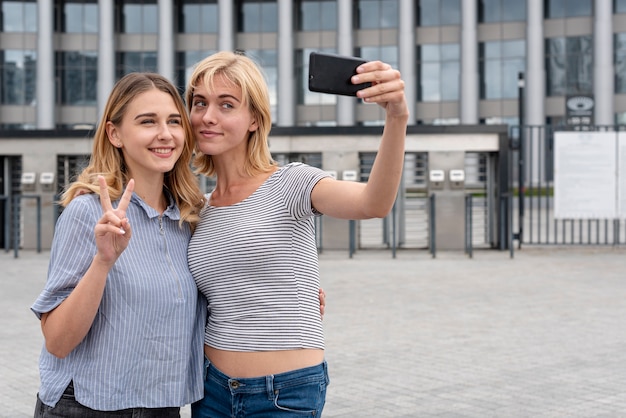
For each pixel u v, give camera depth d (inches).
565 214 667.4
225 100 113.4
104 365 103.0
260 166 115.6
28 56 1665.8
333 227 703.7
